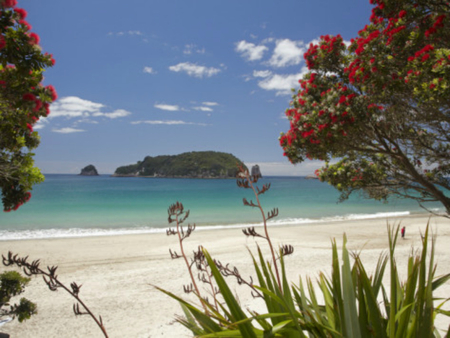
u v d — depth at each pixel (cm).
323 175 883
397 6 586
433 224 2973
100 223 3519
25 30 369
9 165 497
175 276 1444
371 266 1377
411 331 136
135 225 3359
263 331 143
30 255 1875
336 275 163
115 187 13400
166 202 6222
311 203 6000
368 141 685
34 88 452
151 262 1716
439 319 579
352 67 632
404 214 4034
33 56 380
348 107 625
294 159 762
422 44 568
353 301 151
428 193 769
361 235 2477
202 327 158
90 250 2019
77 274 1510
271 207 5253
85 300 1190
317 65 822
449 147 767
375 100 625
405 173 784
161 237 2488
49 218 3962
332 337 157
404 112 638
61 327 981
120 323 1003
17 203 558
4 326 978
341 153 766
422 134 728
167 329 911
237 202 6269
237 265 1573
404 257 1575
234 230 2817
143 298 1199
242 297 1073
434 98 499
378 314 143
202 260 263
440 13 548
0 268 1546
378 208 5003
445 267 1362
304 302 203
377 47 595
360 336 145
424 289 137
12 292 562
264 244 2125
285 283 184
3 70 425
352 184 817
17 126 513
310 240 2275
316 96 799
